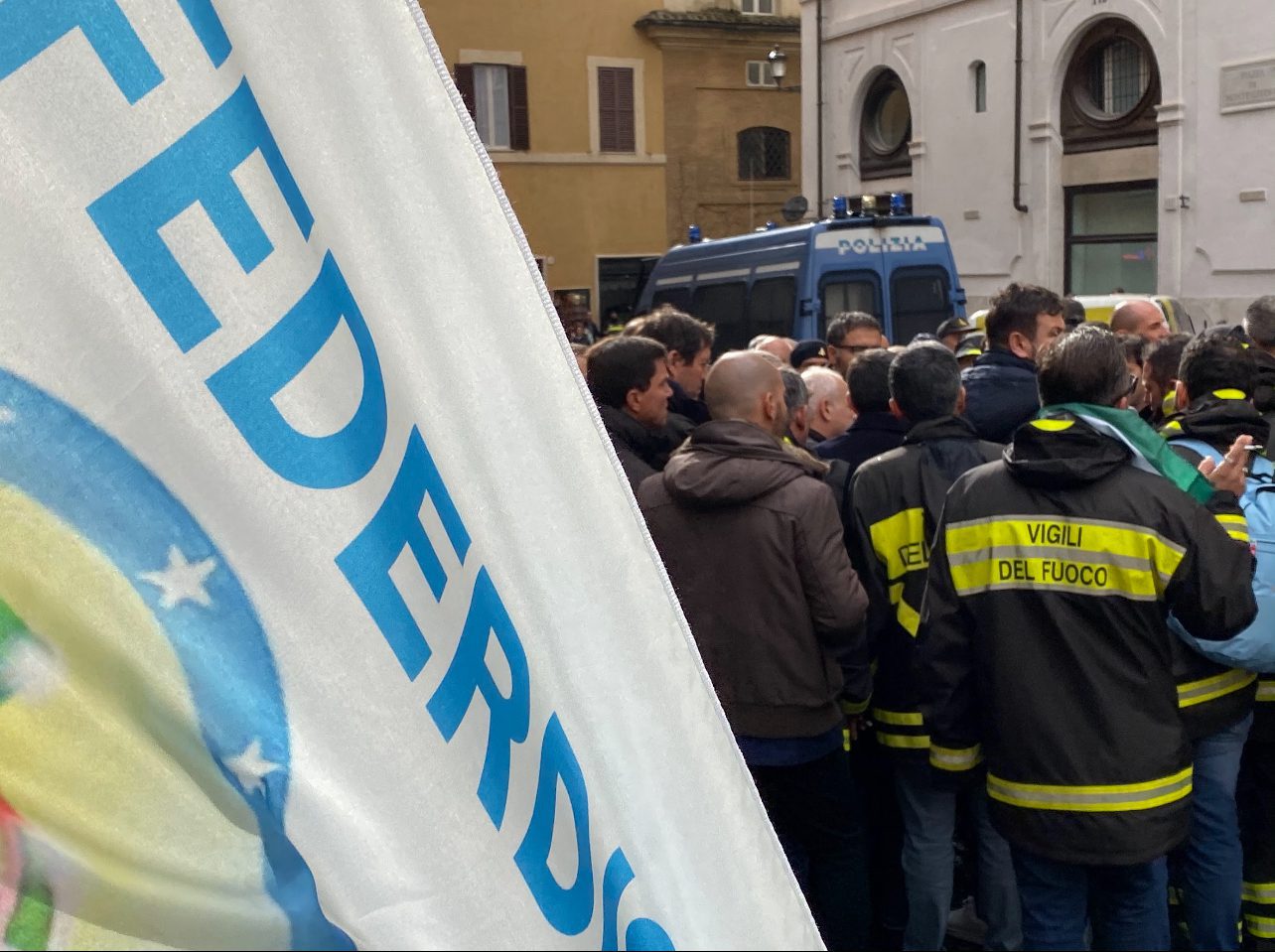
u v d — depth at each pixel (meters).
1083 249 16.97
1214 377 3.29
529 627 1.03
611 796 1.02
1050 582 2.77
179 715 0.90
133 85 0.91
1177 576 2.67
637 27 21.94
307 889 0.88
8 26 0.89
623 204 21.98
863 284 11.35
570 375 1.04
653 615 1.05
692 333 4.65
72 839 0.89
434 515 0.99
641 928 1.00
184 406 0.92
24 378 0.90
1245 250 14.55
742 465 3.18
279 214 0.94
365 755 0.92
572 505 1.04
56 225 0.90
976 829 3.63
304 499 0.93
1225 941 3.28
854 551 3.58
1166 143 15.31
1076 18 16.33
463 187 1.02
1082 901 2.92
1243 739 3.21
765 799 3.39
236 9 0.95
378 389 0.97
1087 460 2.72
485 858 0.93
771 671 3.22
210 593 0.91
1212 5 14.55
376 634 0.93
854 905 3.43
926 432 3.51
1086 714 2.76
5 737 0.89
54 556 0.90
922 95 18.95
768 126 23.39
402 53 1.00
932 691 2.99
